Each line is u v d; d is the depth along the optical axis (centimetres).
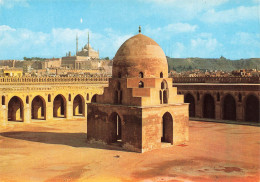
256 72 7350
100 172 2439
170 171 2462
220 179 2277
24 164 2656
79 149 3206
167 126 3416
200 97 5850
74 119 5684
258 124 4978
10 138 3831
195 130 4462
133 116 3066
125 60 3344
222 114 5572
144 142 3028
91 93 6050
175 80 6644
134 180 2256
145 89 3180
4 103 4788
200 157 2881
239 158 2853
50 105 5447
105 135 3378
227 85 5453
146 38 3441
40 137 3900
